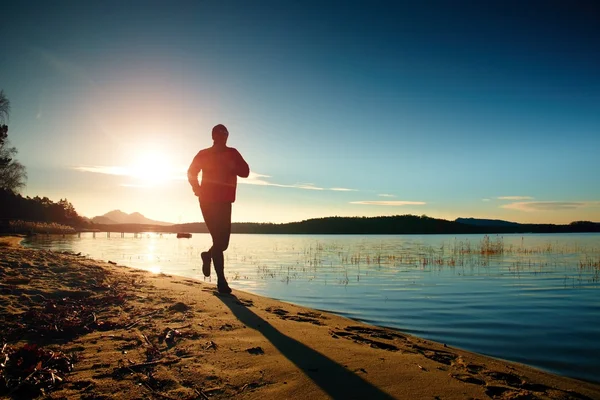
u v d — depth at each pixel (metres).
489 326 5.67
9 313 3.86
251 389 2.33
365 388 2.40
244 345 3.22
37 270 6.39
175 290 5.79
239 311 4.68
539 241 39.88
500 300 7.88
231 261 17.45
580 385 3.08
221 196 5.89
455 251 24.47
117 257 18.84
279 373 2.60
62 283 5.54
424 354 3.59
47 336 3.33
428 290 9.16
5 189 41.62
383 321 5.94
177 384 2.39
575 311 6.80
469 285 10.06
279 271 13.20
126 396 2.22
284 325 4.17
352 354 3.14
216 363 2.77
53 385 2.35
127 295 5.14
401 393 2.36
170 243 40.00
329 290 9.05
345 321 5.10
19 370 2.52
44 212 87.69
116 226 125.06
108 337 3.36
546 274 12.66
